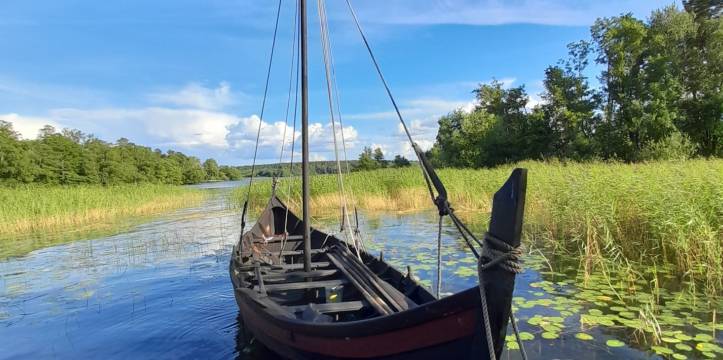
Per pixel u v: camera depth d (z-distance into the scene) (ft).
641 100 127.13
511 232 9.89
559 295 22.22
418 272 28.07
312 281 20.49
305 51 20.53
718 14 132.26
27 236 57.16
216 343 19.49
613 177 35.22
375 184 74.38
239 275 21.04
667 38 129.70
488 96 184.55
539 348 16.46
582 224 31.68
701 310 19.36
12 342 20.56
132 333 21.13
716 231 23.84
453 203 60.59
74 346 19.93
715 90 123.13
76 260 38.88
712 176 29.04
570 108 139.44
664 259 26.58
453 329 10.91
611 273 25.82
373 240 40.29
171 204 107.55
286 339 14.89
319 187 72.90
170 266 34.96
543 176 47.91
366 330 11.89
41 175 170.09
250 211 75.36
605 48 135.13
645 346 16.19
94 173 197.26
